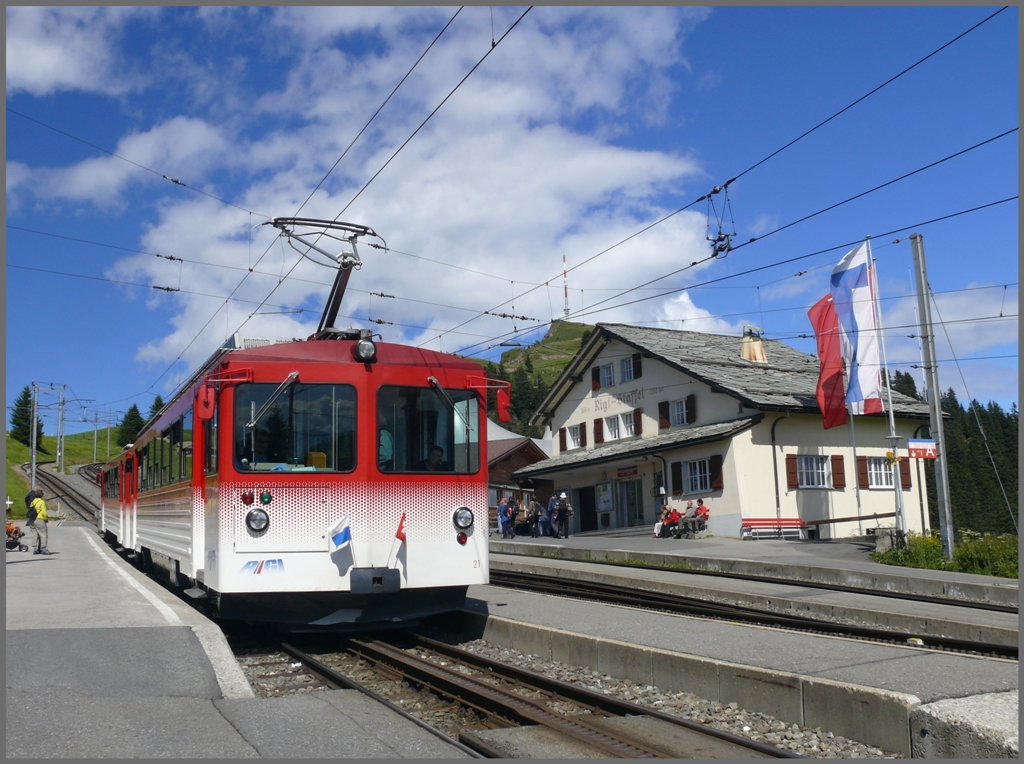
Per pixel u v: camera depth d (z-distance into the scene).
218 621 12.01
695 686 7.59
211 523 10.05
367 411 10.06
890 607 12.87
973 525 53.44
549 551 26.47
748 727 6.60
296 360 10.02
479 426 10.76
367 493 9.91
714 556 21.28
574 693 7.38
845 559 21.05
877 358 26.08
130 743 5.65
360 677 8.73
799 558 21.05
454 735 6.44
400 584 9.84
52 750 5.45
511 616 10.90
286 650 9.91
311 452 9.86
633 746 5.78
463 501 10.46
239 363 9.84
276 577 9.51
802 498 30.92
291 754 5.54
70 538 32.12
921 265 20.62
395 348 10.48
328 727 6.18
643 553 23.06
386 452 10.11
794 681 6.72
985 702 5.96
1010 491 54.81
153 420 16.17
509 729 6.18
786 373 35.47
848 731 6.29
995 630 10.47
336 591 9.63
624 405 36.81
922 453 19.77
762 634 9.15
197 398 9.90
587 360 39.41
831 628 10.66
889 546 22.05
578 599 13.80
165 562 14.31
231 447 9.66
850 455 32.41
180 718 6.26
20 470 79.56
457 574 10.27
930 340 20.31
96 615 9.95
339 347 10.20
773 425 30.59
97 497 62.88
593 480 37.75
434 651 9.84
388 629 10.10
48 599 11.41
